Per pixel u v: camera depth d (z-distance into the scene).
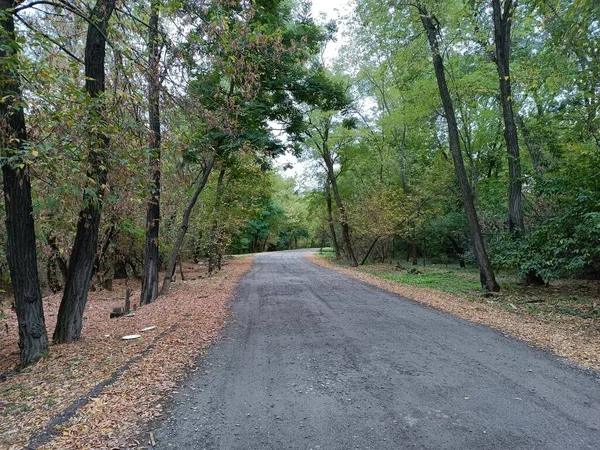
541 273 10.06
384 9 11.59
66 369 5.07
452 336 6.35
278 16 11.43
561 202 11.12
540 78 10.92
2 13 4.07
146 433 3.29
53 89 4.79
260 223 42.81
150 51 6.14
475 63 17.64
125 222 9.05
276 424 3.42
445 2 11.39
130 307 11.87
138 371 4.81
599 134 10.16
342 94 12.75
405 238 23.27
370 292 12.00
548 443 3.00
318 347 5.85
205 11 5.72
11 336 8.69
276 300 10.67
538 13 8.73
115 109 5.37
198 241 19.91
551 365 4.83
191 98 6.67
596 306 8.55
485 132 19.56
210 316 8.45
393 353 5.46
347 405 3.78
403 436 3.15
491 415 3.49
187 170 12.68
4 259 8.72
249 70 6.63
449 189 20.72
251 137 11.02
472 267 20.69
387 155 24.53
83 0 6.30
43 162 4.29
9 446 3.08
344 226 24.83
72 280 6.81
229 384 4.39
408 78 14.66
